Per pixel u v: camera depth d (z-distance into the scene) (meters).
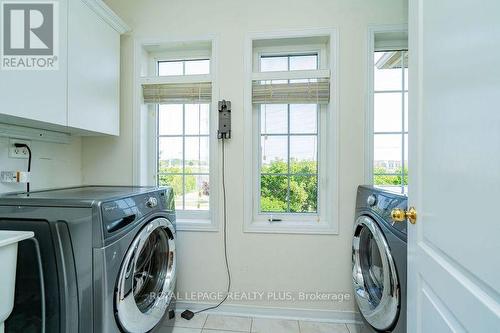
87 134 1.67
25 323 0.93
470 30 0.53
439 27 0.67
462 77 0.56
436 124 0.68
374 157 1.73
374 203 1.29
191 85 1.79
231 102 1.74
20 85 1.05
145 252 1.36
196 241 1.77
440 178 0.66
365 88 1.65
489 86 0.48
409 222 0.85
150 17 1.79
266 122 1.87
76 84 1.31
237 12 1.73
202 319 1.69
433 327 0.70
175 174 1.94
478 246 0.51
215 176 1.75
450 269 0.62
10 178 1.28
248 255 1.74
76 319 0.92
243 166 1.74
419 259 0.79
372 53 1.65
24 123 1.23
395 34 1.67
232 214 1.75
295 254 1.71
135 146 1.80
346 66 1.66
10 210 0.95
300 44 1.80
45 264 0.93
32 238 0.93
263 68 1.87
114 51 1.63
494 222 0.46
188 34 1.76
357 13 1.65
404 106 1.75
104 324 0.93
